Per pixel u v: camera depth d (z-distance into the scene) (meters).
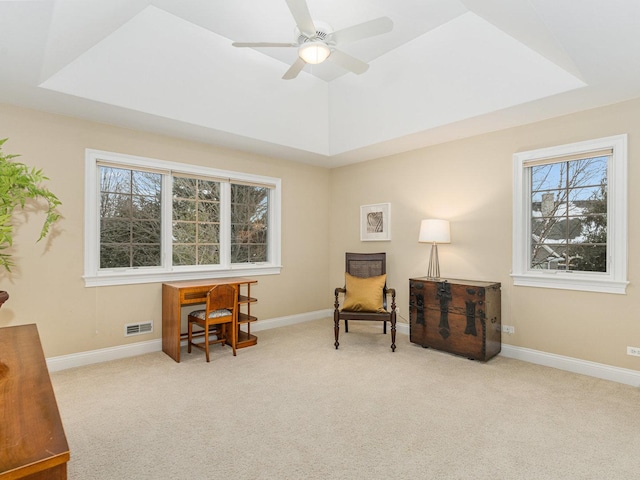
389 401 2.61
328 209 5.53
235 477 1.77
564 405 2.54
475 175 3.88
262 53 3.62
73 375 3.09
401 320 4.60
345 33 2.44
